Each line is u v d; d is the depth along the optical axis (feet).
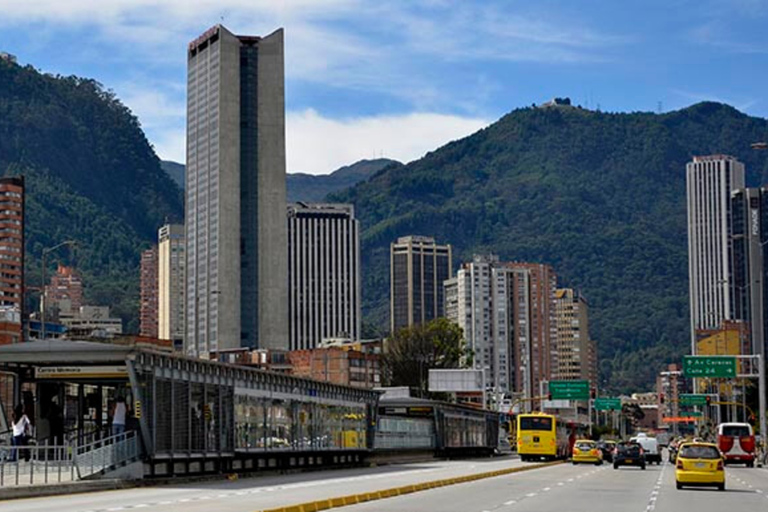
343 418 268.82
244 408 207.00
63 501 126.62
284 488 158.20
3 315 385.91
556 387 527.40
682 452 188.14
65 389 191.62
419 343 639.35
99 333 477.36
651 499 155.12
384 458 308.19
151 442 168.04
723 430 364.17
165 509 111.34
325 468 254.88
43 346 166.61
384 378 642.63
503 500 141.90
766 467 355.15
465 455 396.98
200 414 187.32
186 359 180.75
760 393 403.95
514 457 417.49
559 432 378.12
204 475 188.03
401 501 137.18
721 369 408.05
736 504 146.61
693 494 171.83
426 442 353.10
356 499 134.41
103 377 175.22
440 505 130.11
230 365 199.00
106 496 137.80
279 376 224.74
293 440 232.94
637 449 297.94
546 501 141.69
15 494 134.00
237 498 132.16
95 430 189.26
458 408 389.39
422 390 583.58
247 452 206.69
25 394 178.60
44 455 156.35
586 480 211.61
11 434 187.83
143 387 167.73
